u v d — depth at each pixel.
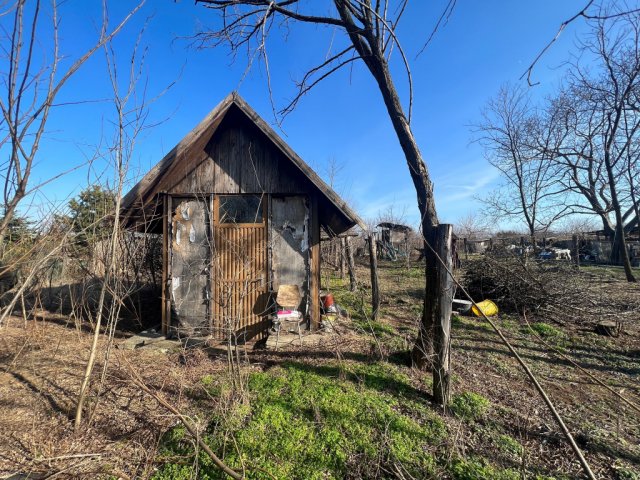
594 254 20.14
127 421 3.22
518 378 4.43
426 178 4.33
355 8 4.63
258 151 6.12
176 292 5.96
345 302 9.23
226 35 5.16
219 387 3.86
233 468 2.54
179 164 5.75
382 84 4.68
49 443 2.83
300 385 3.94
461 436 3.03
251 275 6.02
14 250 2.72
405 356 4.81
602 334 6.41
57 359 4.64
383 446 2.84
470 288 8.91
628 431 3.23
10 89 1.63
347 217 5.74
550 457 2.84
